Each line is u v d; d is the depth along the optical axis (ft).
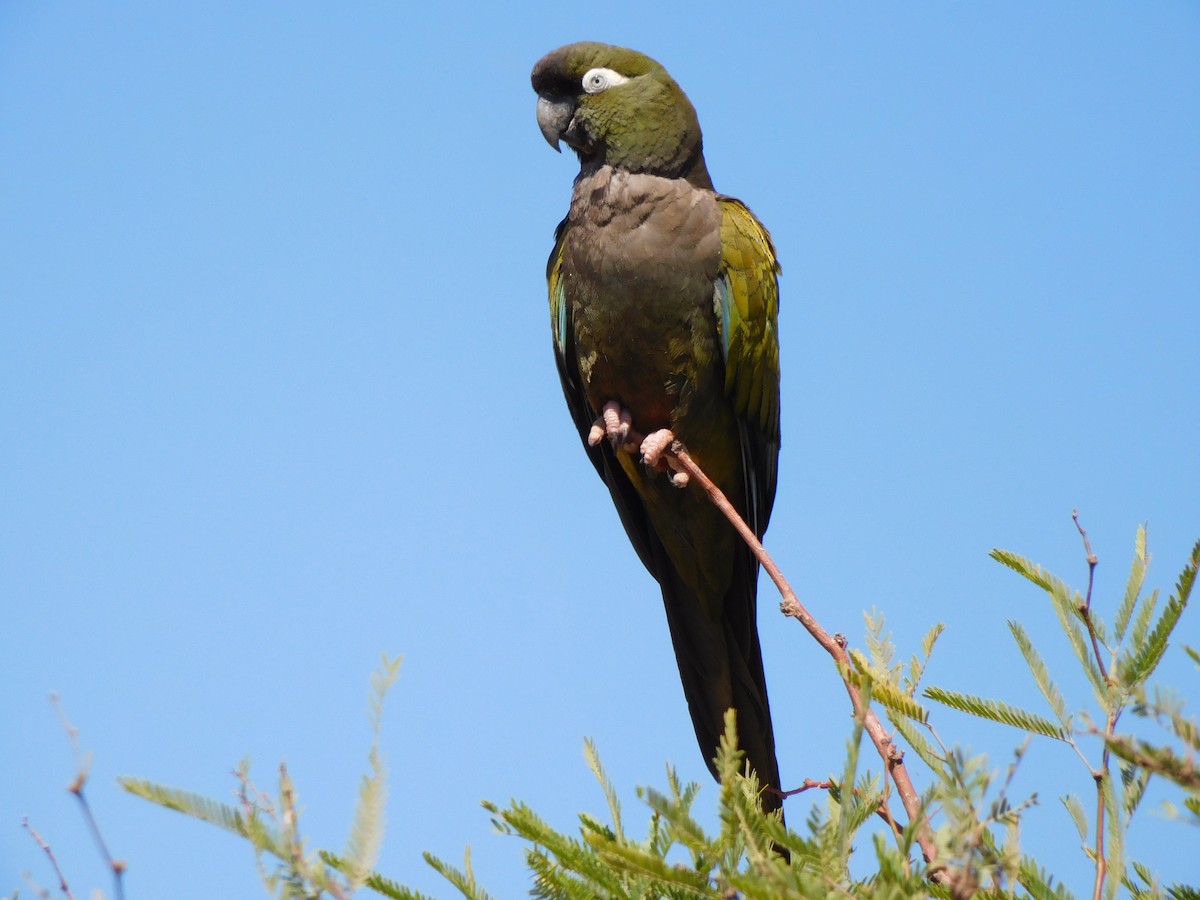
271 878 12.41
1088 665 15.57
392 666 13.15
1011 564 16.58
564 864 14.85
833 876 13.08
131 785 12.53
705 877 13.48
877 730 15.74
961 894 12.69
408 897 14.11
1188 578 14.69
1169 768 12.10
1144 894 15.28
